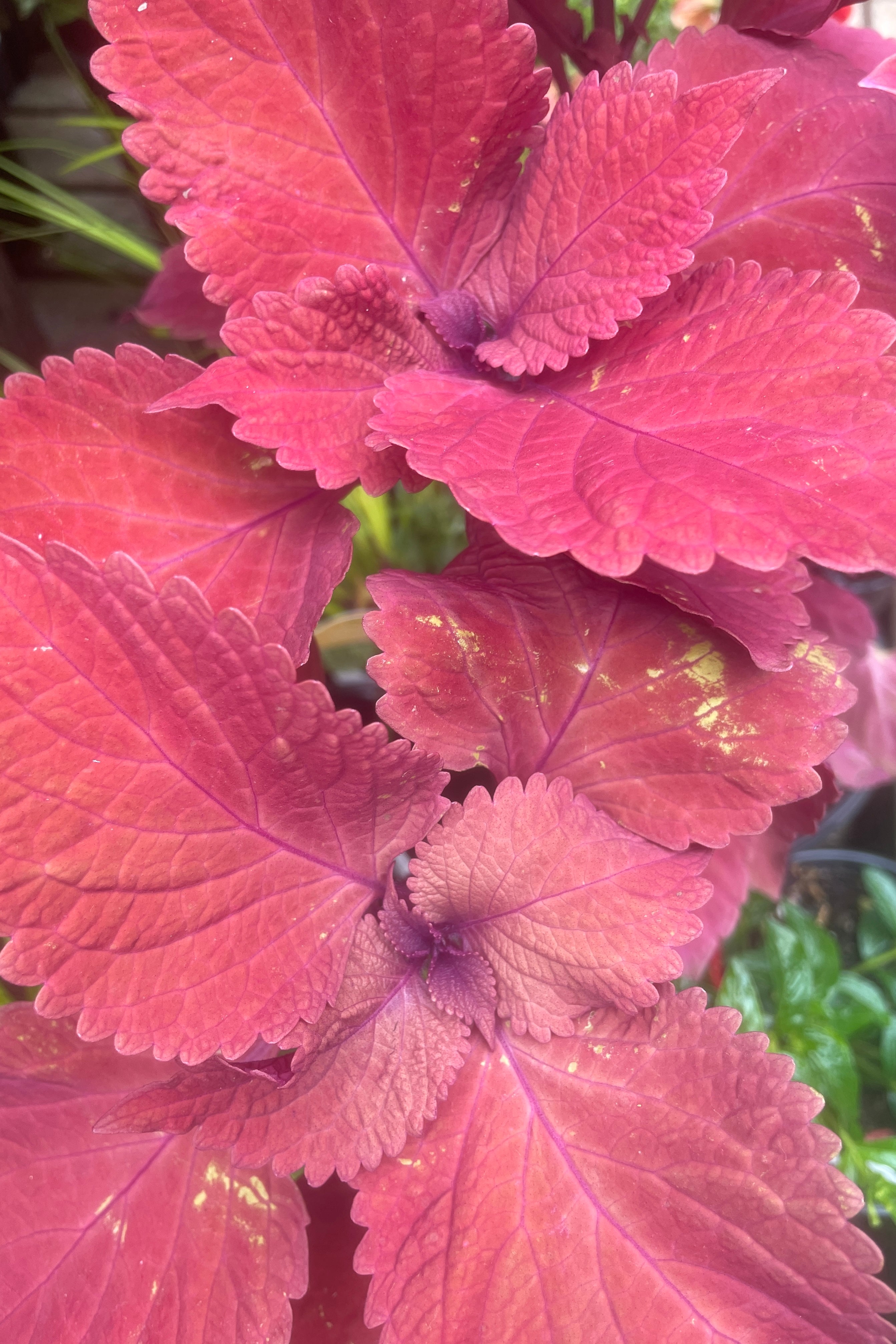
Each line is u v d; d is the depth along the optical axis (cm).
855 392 20
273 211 24
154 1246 24
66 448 24
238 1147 22
